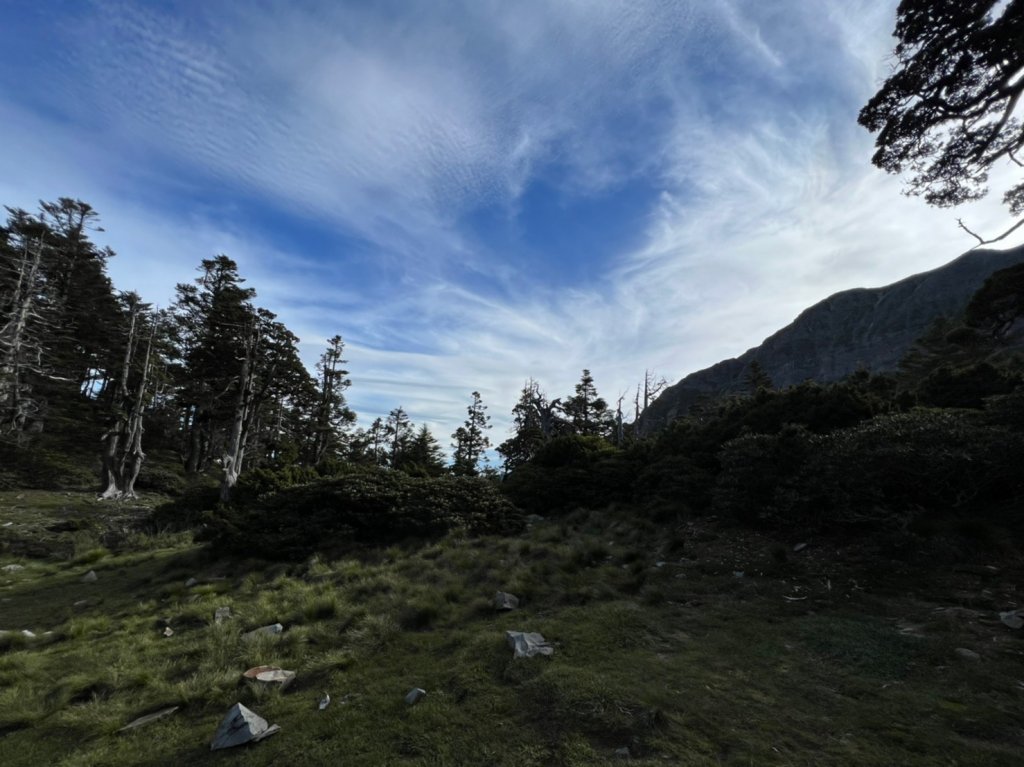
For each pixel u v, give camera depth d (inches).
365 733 141.1
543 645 189.6
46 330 1163.9
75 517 773.3
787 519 317.1
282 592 302.2
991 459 261.3
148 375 1246.3
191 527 644.7
